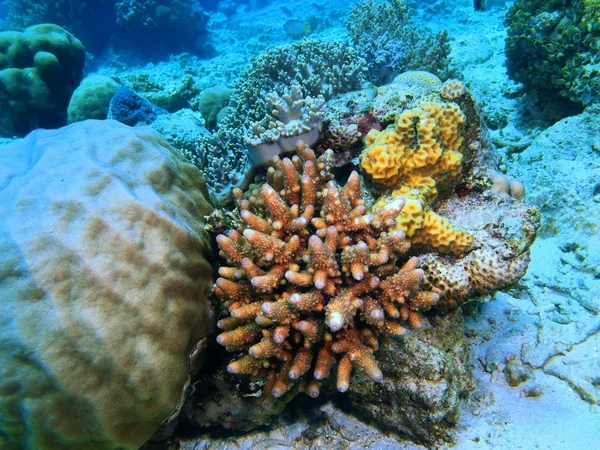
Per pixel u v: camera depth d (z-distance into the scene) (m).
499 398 0.47
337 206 0.40
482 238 0.45
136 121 1.07
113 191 0.40
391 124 0.50
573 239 0.61
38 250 0.36
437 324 0.46
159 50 2.84
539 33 0.84
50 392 0.35
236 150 0.65
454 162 0.48
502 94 1.00
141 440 0.39
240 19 3.60
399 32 1.11
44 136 0.48
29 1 2.64
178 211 0.44
